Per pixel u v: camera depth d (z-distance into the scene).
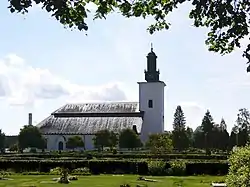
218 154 60.38
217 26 6.54
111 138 84.81
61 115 98.00
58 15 5.88
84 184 29.12
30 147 84.38
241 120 93.94
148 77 96.94
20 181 31.12
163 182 30.73
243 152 18.81
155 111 96.00
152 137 72.81
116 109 97.44
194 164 39.09
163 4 6.88
